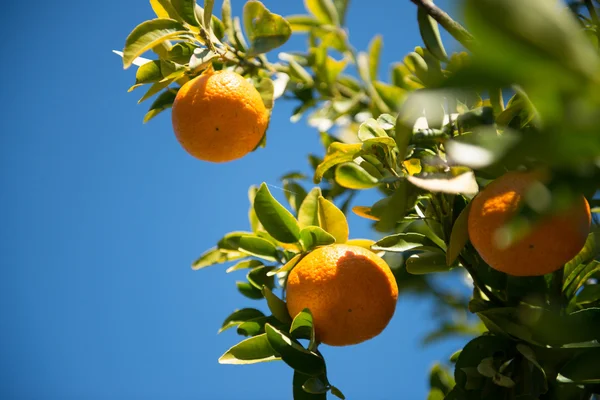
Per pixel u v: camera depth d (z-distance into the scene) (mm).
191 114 694
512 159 433
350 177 714
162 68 727
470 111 605
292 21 927
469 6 291
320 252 651
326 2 925
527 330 629
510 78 326
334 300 632
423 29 640
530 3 296
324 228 692
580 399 639
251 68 777
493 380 631
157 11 729
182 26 716
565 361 641
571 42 307
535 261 579
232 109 693
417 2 592
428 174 591
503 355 650
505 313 640
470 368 646
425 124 606
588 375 602
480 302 662
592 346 610
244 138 705
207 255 753
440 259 659
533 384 639
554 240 570
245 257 764
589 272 661
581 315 613
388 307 646
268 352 637
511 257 582
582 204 574
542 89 342
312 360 635
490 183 595
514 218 534
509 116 602
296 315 647
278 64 868
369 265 644
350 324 636
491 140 444
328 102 932
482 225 585
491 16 292
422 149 630
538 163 463
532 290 655
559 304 652
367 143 651
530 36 300
